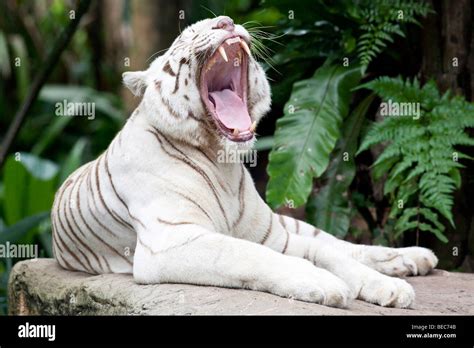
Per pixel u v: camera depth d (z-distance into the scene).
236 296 4.45
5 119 15.52
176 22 13.38
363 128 7.57
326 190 7.45
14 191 9.14
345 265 4.95
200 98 5.29
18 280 6.40
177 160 5.29
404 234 7.45
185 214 5.07
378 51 7.12
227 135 5.21
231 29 5.23
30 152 15.09
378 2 7.41
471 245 7.17
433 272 6.02
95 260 5.86
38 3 15.80
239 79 5.46
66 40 7.41
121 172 5.40
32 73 15.84
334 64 7.63
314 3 7.52
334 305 4.36
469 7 7.26
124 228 5.52
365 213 7.75
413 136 6.91
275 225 5.68
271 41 7.85
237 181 5.54
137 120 5.51
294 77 8.03
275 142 7.22
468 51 7.29
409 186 7.02
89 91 14.30
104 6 16.06
